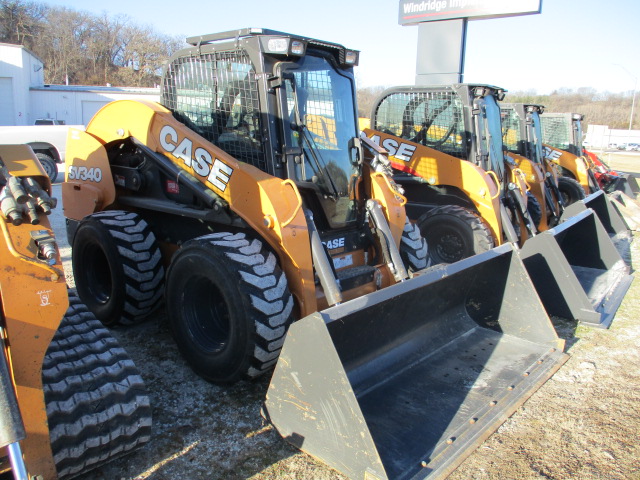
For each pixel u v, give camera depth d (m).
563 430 3.00
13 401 1.68
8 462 2.03
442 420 2.83
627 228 7.68
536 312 3.76
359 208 4.04
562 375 3.62
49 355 2.33
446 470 2.46
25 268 1.92
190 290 3.41
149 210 4.47
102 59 51.41
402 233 4.26
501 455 2.76
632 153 35.03
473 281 3.84
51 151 12.41
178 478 2.53
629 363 3.85
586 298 4.52
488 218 5.72
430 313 3.57
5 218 1.95
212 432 2.90
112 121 4.33
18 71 25.73
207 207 3.73
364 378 3.10
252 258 3.10
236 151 3.67
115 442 2.36
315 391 2.50
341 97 3.91
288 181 3.25
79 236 4.26
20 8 47.94
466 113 6.07
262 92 3.42
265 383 3.45
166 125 3.83
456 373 3.32
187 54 3.90
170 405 3.15
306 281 3.26
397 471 2.41
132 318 4.10
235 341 3.07
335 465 2.47
